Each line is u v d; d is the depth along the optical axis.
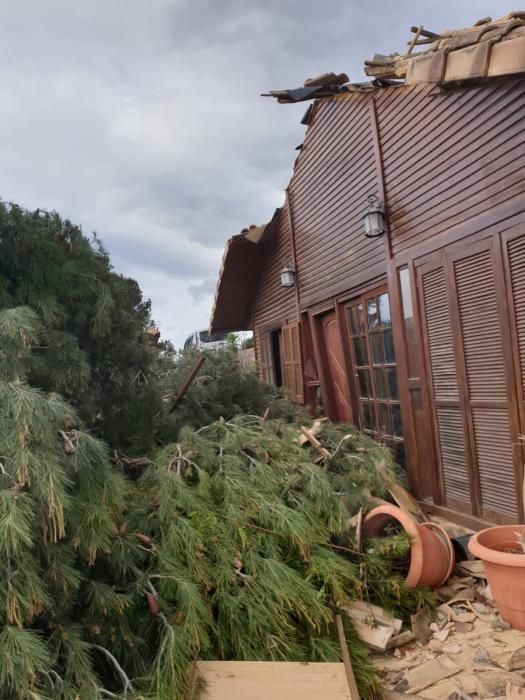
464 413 4.02
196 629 2.33
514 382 3.50
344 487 3.78
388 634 2.89
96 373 3.88
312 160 6.52
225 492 3.08
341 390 6.49
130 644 2.34
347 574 2.97
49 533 2.19
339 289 5.99
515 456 3.52
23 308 2.63
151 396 4.11
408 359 4.76
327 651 2.58
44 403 2.22
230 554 2.78
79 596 2.39
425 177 4.33
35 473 2.05
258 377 5.57
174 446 3.40
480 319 3.81
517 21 3.09
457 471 4.19
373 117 5.02
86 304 3.54
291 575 2.74
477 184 3.74
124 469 3.66
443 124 4.07
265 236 7.86
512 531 3.13
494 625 3.00
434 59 3.41
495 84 3.50
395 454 5.16
